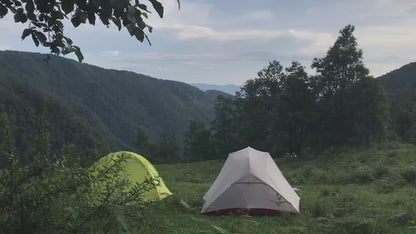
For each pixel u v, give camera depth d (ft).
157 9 8.97
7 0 10.34
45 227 11.26
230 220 27.14
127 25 9.11
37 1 10.05
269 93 189.47
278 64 188.14
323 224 24.79
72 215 11.19
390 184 47.06
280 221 27.17
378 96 150.51
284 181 33.19
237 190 29.68
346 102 151.02
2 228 11.07
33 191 11.30
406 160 83.41
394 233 22.41
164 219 21.49
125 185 12.55
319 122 156.87
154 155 298.76
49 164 11.48
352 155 117.29
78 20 9.37
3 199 11.17
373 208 30.96
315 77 160.66
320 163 114.21
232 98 226.38
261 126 184.75
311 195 41.24
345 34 157.69
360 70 154.30
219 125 227.40
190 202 32.83
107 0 8.95
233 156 33.24
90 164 12.77
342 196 36.11
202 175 109.09
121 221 11.60
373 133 155.02
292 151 158.10
